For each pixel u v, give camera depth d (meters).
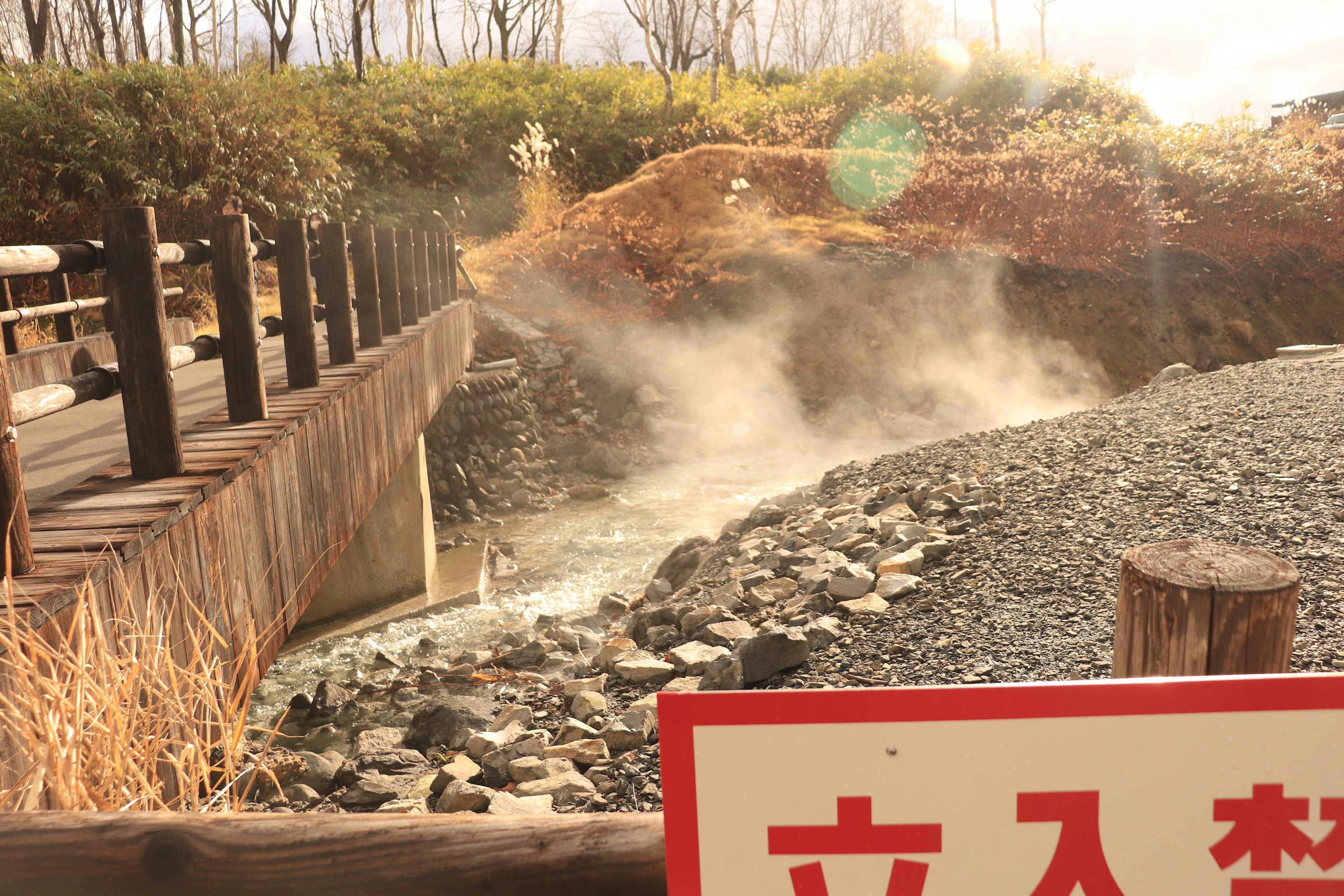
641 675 4.61
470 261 16.22
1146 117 21.20
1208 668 1.62
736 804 0.94
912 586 4.61
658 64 21.69
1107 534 4.82
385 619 7.35
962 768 0.92
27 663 1.72
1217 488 5.18
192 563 2.55
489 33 34.28
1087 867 0.93
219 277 3.41
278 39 25.61
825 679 3.89
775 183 17.70
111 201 14.04
